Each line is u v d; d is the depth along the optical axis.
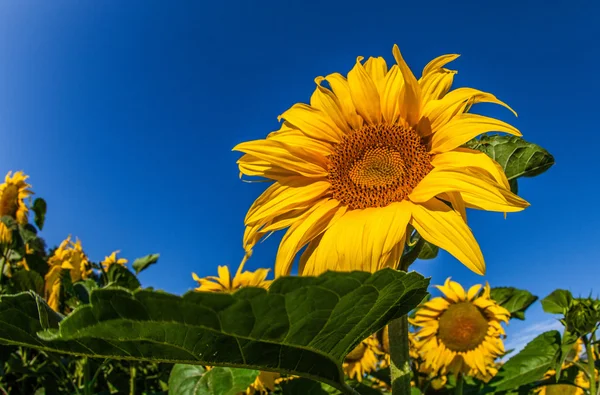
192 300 0.19
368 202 0.38
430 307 0.87
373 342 0.97
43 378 0.89
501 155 0.47
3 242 1.13
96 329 0.20
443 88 0.40
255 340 0.22
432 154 0.38
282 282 0.20
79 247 1.32
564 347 0.60
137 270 1.22
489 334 0.85
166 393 0.79
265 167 0.41
